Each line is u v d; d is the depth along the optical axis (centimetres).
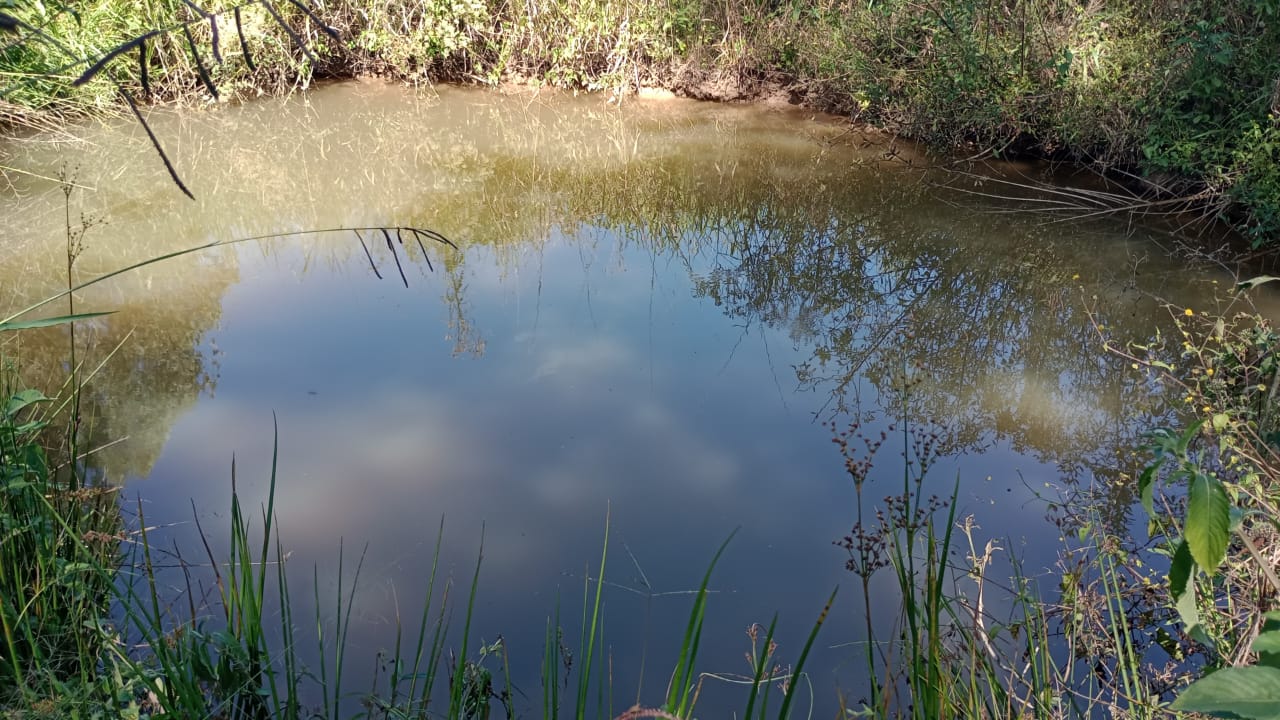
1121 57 710
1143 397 441
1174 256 580
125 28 805
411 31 909
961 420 427
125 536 312
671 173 732
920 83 777
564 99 899
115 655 260
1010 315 527
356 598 307
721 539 341
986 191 691
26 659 252
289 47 878
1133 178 686
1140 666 277
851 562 239
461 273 568
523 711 269
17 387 388
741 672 285
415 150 772
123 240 589
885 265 592
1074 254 588
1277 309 509
